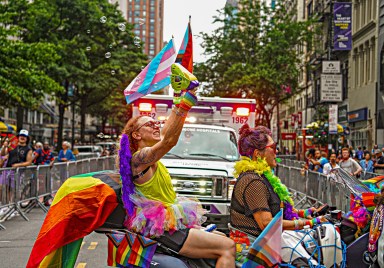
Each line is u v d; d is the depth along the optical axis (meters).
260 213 4.86
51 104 75.81
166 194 4.86
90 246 10.10
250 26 45.91
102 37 43.81
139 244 4.71
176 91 4.72
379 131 32.62
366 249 6.11
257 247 4.45
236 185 5.03
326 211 5.57
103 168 26.02
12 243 10.32
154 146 4.66
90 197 4.71
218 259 4.70
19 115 39.09
